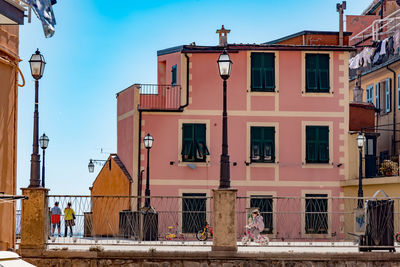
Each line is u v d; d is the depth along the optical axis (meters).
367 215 20.34
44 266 19.20
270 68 35.66
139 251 19.11
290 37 37.19
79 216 19.67
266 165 35.19
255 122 35.41
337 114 35.66
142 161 34.88
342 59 35.84
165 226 34.09
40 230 19.33
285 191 35.09
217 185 34.91
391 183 31.27
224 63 19.86
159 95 36.72
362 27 45.59
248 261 19.06
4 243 19.12
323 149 35.47
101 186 37.88
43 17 17.02
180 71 35.78
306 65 35.72
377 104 42.94
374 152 35.56
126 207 34.62
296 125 35.50
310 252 19.22
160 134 35.12
